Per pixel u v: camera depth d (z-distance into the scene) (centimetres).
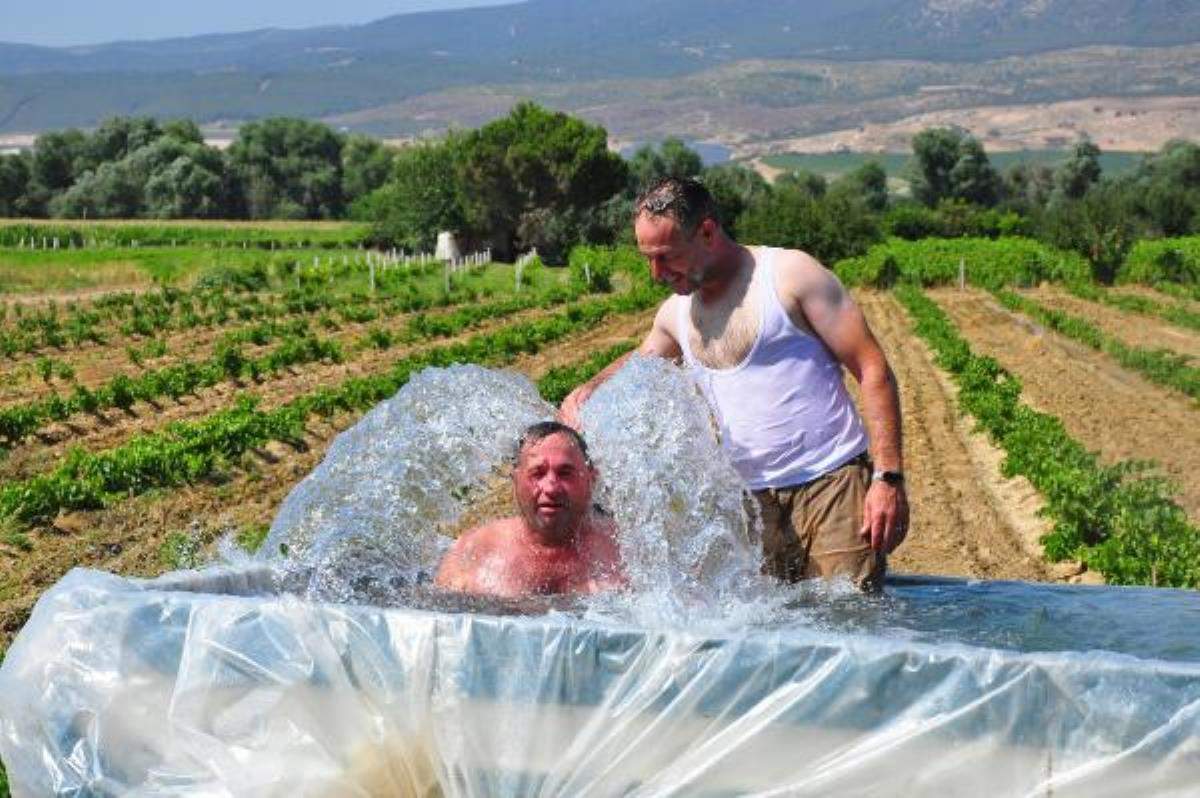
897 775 330
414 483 516
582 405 524
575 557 478
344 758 363
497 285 6091
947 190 14375
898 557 1259
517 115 9588
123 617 377
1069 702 321
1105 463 1816
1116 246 5997
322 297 4722
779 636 340
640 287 5453
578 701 349
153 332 3656
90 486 1484
